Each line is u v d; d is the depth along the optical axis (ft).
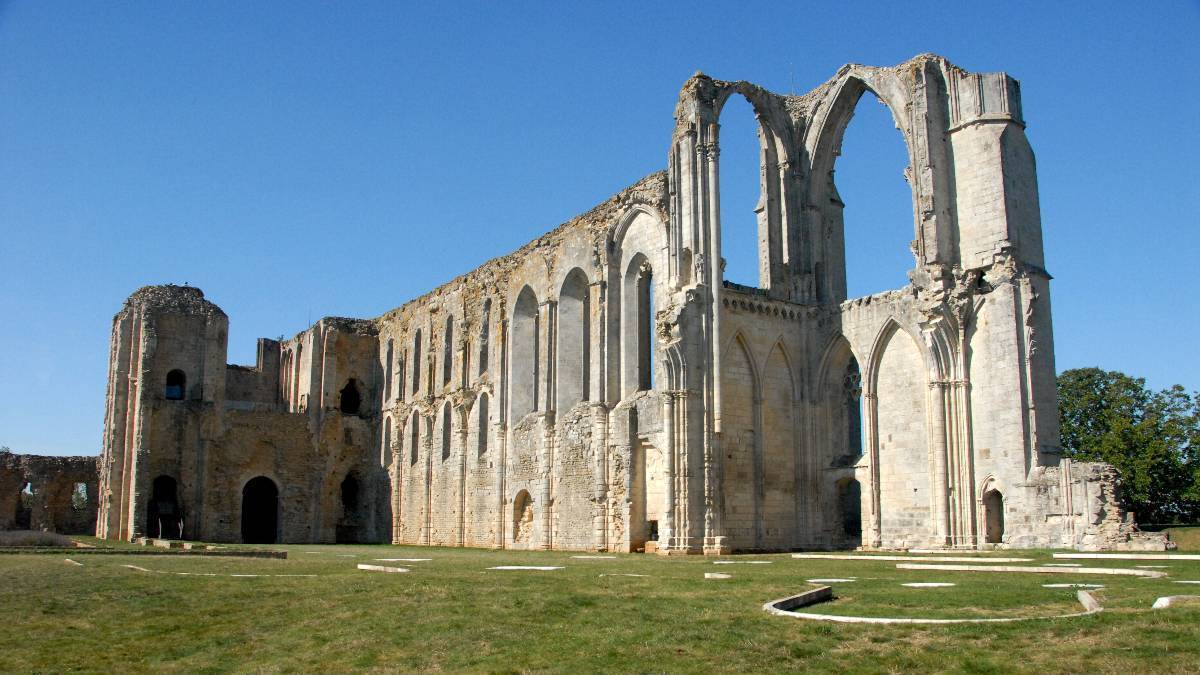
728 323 150.51
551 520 176.24
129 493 224.74
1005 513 127.24
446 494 214.28
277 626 58.90
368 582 75.97
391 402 245.04
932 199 137.28
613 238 167.43
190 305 235.81
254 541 241.14
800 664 43.73
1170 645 42.24
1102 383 224.94
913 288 139.95
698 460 141.79
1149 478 202.28
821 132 163.12
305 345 259.80
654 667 44.70
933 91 141.49
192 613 63.21
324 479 244.42
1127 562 91.50
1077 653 42.39
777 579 77.15
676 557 124.36
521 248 197.26
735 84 156.97
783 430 155.02
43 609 64.90
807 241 161.38
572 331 180.14
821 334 156.76
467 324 215.31
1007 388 128.67
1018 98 138.51
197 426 231.91
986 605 57.06
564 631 53.01
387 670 47.32
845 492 165.58
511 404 192.85
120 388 231.91
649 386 164.66
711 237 146.72
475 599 64.28
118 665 50.88
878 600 61.11
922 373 139.64
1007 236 131.64
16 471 246.88
